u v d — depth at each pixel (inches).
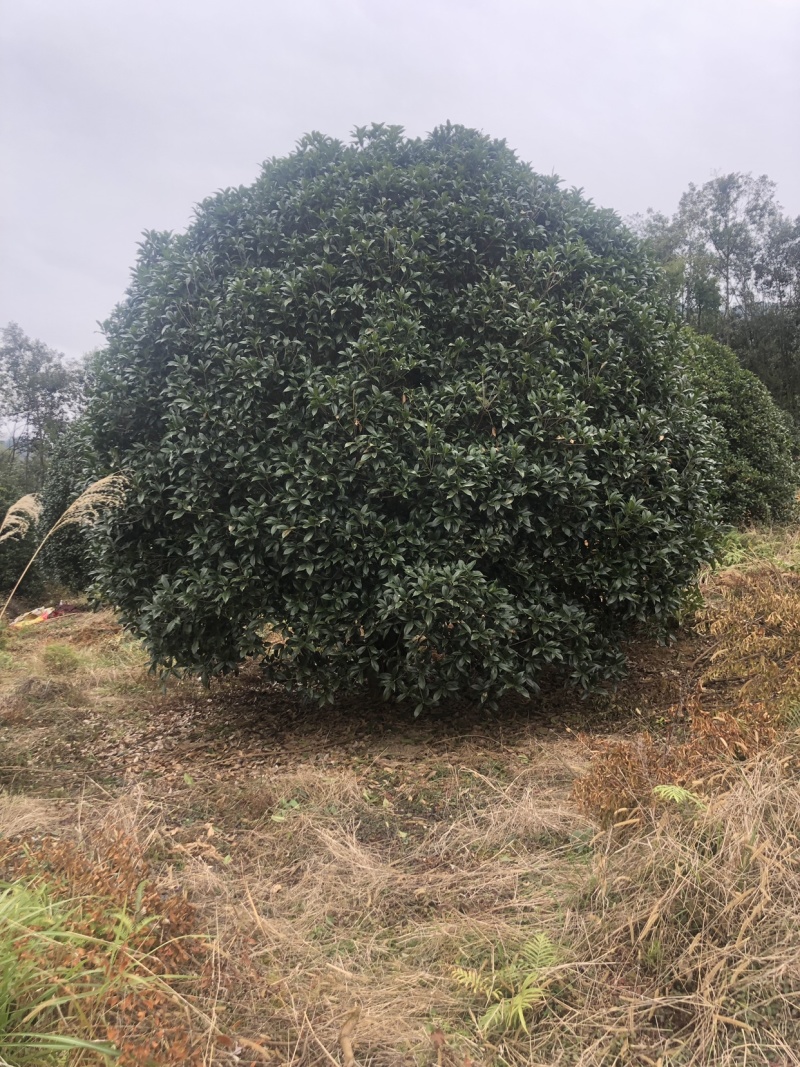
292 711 186.7
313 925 91.7
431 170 171.9
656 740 144.0
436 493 142.5
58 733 184.1
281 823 121.5
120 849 94.7
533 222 173.9
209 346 153.8
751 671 166.9
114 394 159.0
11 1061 60.6
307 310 152.4
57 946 70.4
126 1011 69.3
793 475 353.7
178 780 146.4
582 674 153.3
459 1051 68.9
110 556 162.4
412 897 97.6
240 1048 69.2
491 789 131.0
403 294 152.3
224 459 148.3
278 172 177.9
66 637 340.5
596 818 104.6
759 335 1045.2
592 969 77.4
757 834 86.7
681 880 81.7
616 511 151.9
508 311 158.9
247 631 147.9
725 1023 68.5
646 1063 66.1
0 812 122.7
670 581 160.4
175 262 164.9
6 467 910.4
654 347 170.2
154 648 157.6
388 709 178.4
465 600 135.9
